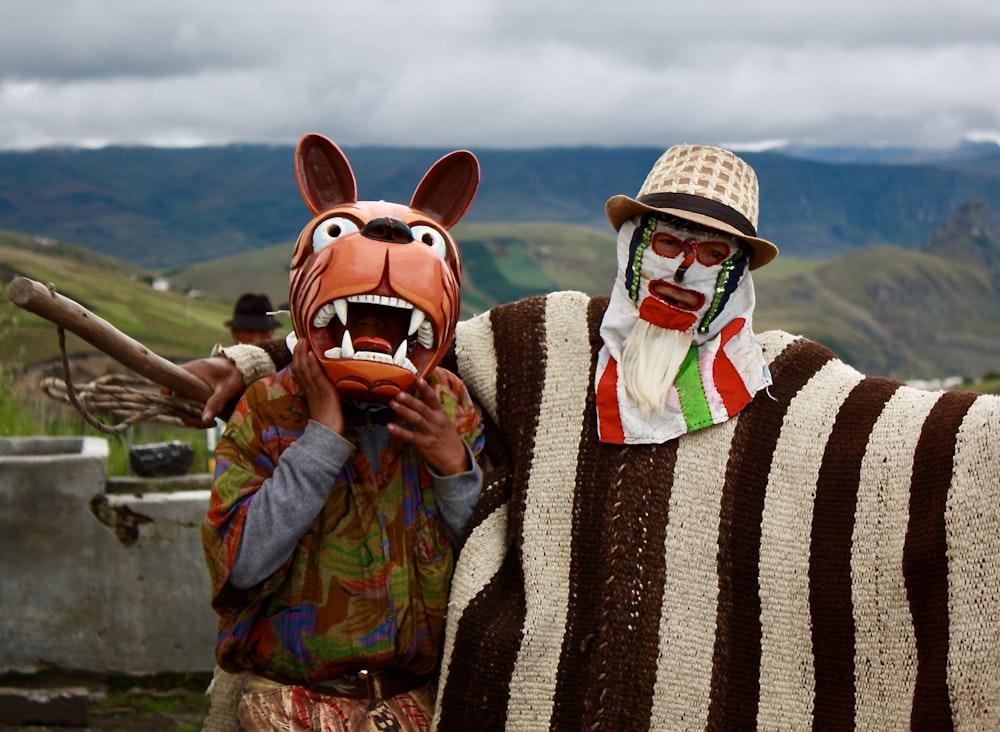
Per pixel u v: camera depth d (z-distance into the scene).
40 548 5.45
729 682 3.04
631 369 3.19
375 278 2.72
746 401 3.14
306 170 3.01
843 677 3.02
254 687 2.98
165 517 5.53
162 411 3.22
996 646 2.81
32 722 5.21
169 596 5.54
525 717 3.03
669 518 3.08
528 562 3.12
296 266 2.91
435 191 3.11
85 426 7.73
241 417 2.96
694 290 3.14
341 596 2.91
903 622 2.96
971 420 2.95
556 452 3.19
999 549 2.84
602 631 3.02
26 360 9.38
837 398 3.18
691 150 3.20
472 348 3.41
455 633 3.04
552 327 3.37
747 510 3.09
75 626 5.48
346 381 2.76
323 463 2.79
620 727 2.99
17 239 94.56
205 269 176.62
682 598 3.05
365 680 2.95
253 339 7.01
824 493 3.07
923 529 2.93
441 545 3.07
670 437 3.12
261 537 2.78
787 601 3.06
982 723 2.82
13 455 5.94
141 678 5.52
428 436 2.91
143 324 32.94
